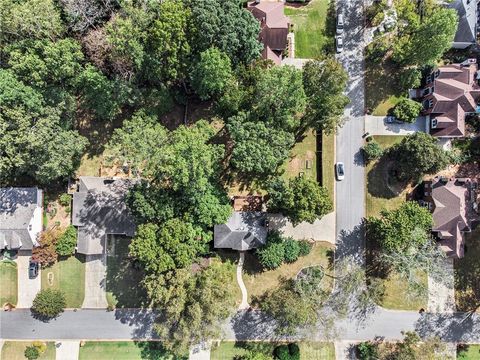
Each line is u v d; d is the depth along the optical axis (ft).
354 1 199.31
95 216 188.44
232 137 176.45
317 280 184.03
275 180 176.86
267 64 179.42
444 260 194.29
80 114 197.77
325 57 183.62
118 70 175.73
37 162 170.09
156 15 165.68
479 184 196.13
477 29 196.54
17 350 193.06
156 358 193.26
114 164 193.77
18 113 160.25
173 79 184.34
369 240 197.57
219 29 165.17
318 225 197.67
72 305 194.18
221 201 184.96
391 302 196.95
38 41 159.74
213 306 164.14
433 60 187.32
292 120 173.17
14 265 193.16
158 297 167.43
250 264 195.83
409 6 182.09
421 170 184.44
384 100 199.72
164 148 163.94
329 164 198.08
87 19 171.53
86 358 193.16
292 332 180.55
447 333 196.03
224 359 193.98
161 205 172.86
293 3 200.13
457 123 187.62
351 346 194.80
